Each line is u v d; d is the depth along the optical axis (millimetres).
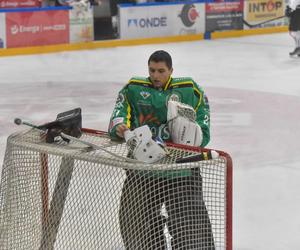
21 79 29281
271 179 15656
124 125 8930
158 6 40375
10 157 9117
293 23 35812
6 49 35281
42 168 9055
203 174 8352
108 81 28984
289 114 22859
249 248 11703
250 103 24703
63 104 24438
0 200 9414
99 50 37562
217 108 23781
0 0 37500
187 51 37594
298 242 12000
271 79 29766
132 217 8469
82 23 37656
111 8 40625
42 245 9016
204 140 9211
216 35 42875
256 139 19484
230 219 8367
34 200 9094
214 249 8500
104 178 8484
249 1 44094
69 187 8734
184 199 8352
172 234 8406
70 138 8742
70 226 8812
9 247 9273
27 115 22734
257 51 38031
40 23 36281
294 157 17609
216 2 42562
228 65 33312
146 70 31766
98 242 8672
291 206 13859
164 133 9195
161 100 9078
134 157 8352
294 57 36188
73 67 32344
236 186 15109
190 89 9141
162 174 8188
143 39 39938
